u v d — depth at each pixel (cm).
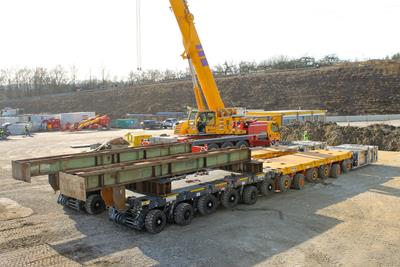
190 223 809
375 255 634
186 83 6931
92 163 855
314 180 1207
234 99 5978
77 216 870
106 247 678
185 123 1823
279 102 5706
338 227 773
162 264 603
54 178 796
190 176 971
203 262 609
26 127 3684
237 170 1019
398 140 1989
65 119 4684
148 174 741
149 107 6406
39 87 9050
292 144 1586
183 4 1566
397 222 805
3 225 805
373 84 5697
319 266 592
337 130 2275
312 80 6050
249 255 635
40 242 705
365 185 1165
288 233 740
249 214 869
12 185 1226
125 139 1866
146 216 744
